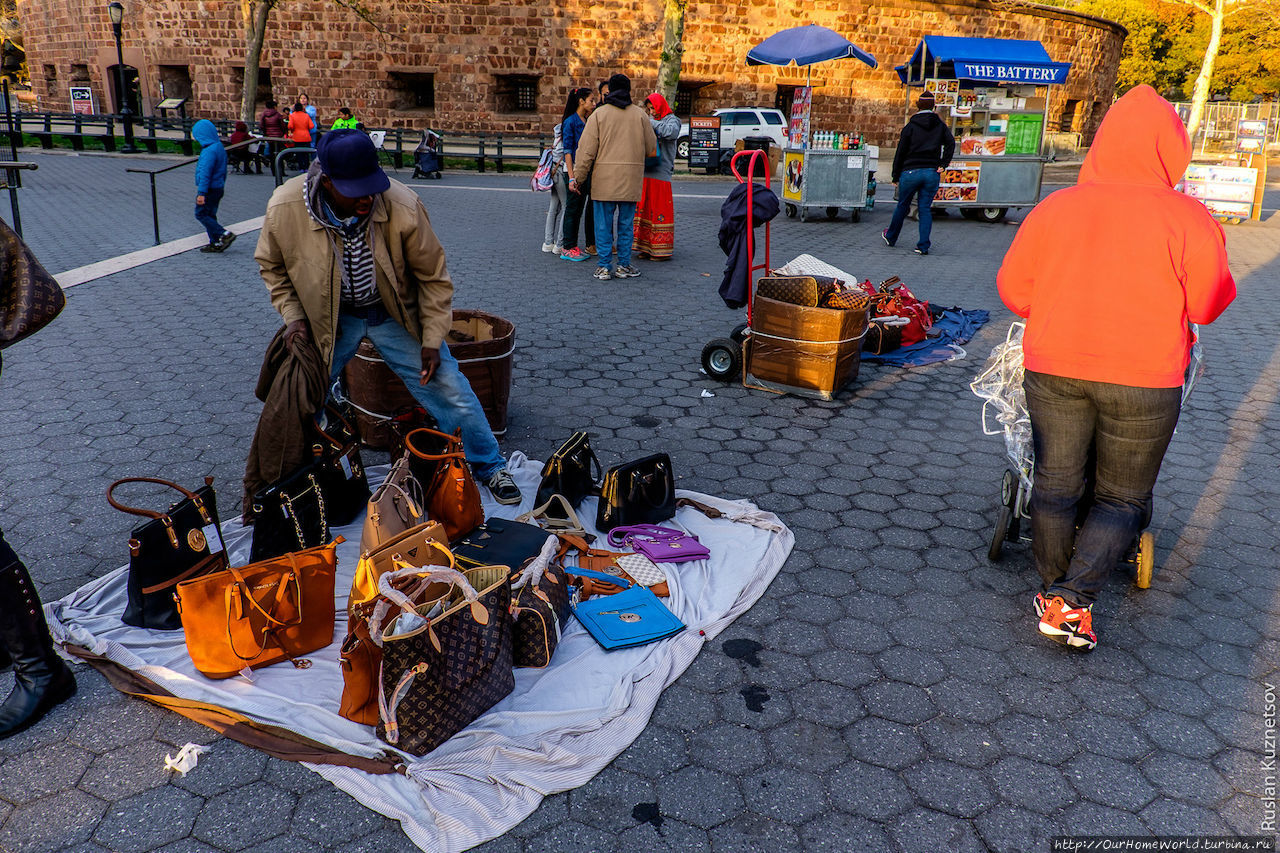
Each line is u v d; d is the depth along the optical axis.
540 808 2.46
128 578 3.33
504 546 3.46
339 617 3.30
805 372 5.82
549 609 3.02
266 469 3.71
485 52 26.64
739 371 6.14
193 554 3.20
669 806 2.47
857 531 4.10
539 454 4.86
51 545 3.72
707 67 26.88
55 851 2.27
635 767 2.62
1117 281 2.93
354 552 3.74
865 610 3.46
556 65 26.69
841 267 10.48
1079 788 2.57
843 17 26.77
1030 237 3.12
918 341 7.14
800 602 3.51
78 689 2.88
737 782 2.56
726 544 3.88
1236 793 2.56
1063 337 3.04
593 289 8.94
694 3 26.20
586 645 3.13
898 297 7.20
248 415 5.25
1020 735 2.78
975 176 14.42
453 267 9.77
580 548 3.68
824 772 2.61
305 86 27.47
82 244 10.44
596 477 4.51
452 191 17.11
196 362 6.22
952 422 5.52
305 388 3.63
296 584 2.97
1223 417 5.69
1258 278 10.43
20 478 4.33
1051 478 3.23
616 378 6.20
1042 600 3.26
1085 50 30.08
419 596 2.83
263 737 2.66
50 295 2.62
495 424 4.96
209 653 2.87
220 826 2.36
